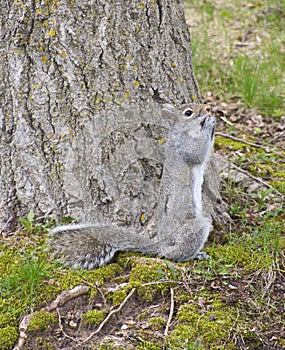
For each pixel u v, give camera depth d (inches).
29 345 299.1
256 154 511.2
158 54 381.1
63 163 378.3
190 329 306.0
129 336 303.0
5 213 387.9
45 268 340.2
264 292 332.5
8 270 343.9
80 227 370.9
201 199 396.5
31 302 318.3
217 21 776.9
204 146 383.2
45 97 368.2
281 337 305.0
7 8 358.3
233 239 386.6
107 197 385.1
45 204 386.0
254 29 751.1
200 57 668.1
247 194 442.0
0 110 375.6
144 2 367.2
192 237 362.3
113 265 352.5
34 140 375.6
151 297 327.6
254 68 638.5
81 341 301.4
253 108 585.9
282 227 397.7
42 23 356.8
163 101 389.7
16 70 366.3
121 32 364.5
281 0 797.2
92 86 367.9
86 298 325.7
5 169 383.6
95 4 355.6
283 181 468.4
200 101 425.1
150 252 370.6
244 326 309.1
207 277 344.2
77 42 359.3
